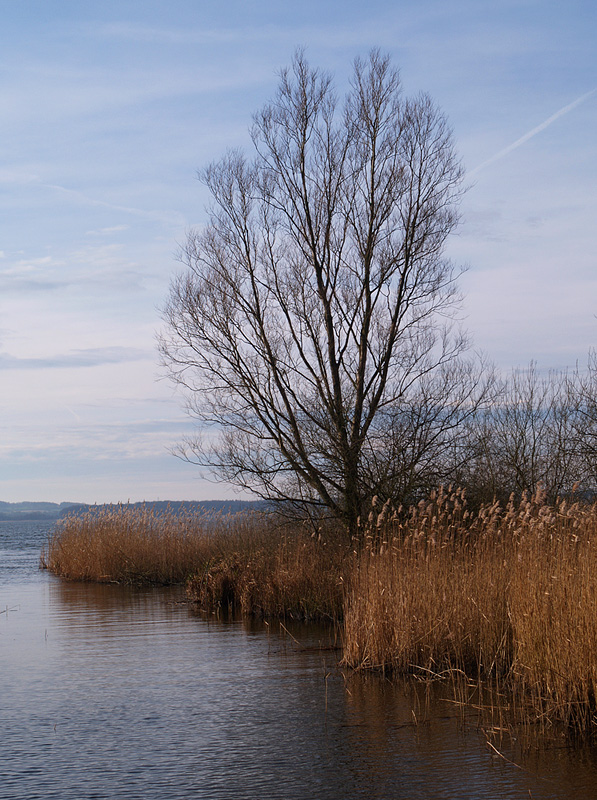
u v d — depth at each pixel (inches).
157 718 358.3
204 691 407.8
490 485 815.7
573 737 319.9
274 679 433.7
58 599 829.8
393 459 792.3
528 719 342.6
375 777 281.0
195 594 784.9
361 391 835.4
